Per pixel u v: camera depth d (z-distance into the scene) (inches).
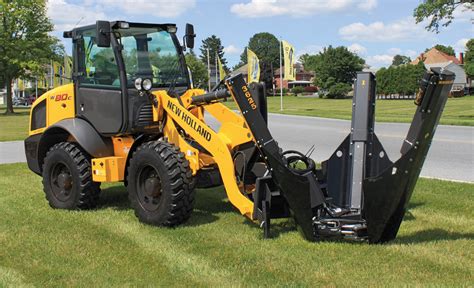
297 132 722.8
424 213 259.8
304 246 211.0
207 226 247.4
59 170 298.2
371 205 196.7
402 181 190.2
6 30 1808.6
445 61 3617.1
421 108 183.0
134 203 256.7
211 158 257.4
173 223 244.4
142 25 279.0
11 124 1184.8
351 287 169.9
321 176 246.1
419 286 168.2
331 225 211.9
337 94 2773.1
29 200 318.7
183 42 296.8
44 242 228.2
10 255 212.4
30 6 1845.5
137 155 251.9
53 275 189.2
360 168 218.7
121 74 268.5
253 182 248.2
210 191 331.6
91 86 284.0
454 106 1507.1
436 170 385.1
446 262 189.2
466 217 251.9
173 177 239.0
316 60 3602.4
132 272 189.9
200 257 203.0
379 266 186.4
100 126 281.1
